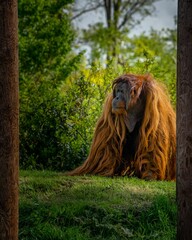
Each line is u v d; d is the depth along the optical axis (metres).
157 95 19.12
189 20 13.30
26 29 40.00
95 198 15.82
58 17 42.56
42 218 14.68
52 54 39.66
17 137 11.95
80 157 22.36
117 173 19.33
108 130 19.17
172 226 14.73
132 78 18.92
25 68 38.88
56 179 17.44
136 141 19.17
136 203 15.48
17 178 11.97
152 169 18.97
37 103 22.98
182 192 13.02
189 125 13.05
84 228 14.38
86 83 23.28
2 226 11.82
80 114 22.78
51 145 22.33
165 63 54.97
